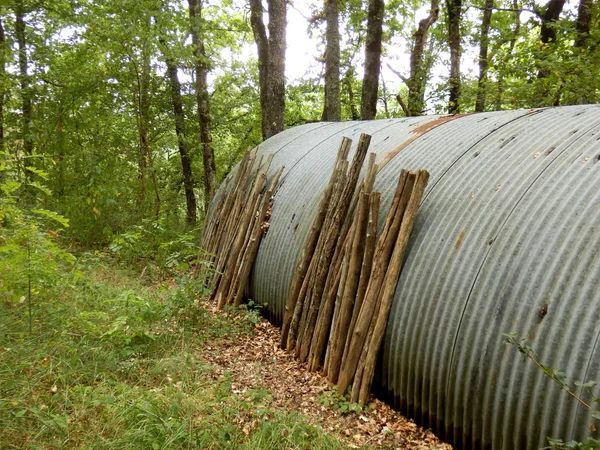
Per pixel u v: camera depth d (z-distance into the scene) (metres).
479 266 3.95
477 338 3.74
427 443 4.05
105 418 3.76
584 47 8.63
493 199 4.25
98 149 11.55
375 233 4.80
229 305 7.54
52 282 5.25
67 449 3.39
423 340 4.19
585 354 3.04
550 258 3.50
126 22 10.48
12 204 5.78
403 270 4.59
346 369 4.73
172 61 12.31
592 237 3.35
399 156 5.94
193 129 14.66
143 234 10.50
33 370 4.27
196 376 4.91
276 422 4.04
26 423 3.55
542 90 8.58
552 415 3.15
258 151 10.44
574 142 4.20
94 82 11.46
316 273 5.57
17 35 10.73
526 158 4.41
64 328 5.01
